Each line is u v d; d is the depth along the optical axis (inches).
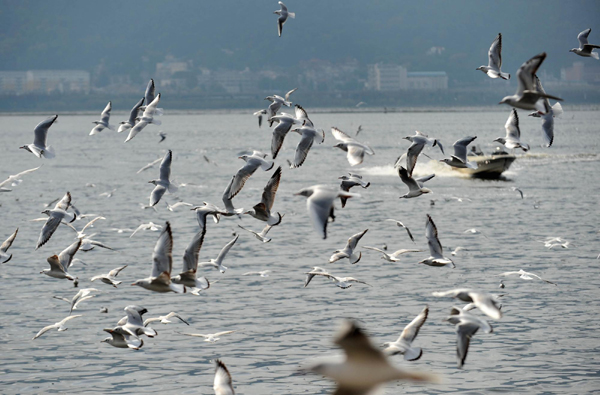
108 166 4478.3
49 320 1241.4
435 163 3794.3
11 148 6348.4
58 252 1802.4
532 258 1668.3
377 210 2501.2
